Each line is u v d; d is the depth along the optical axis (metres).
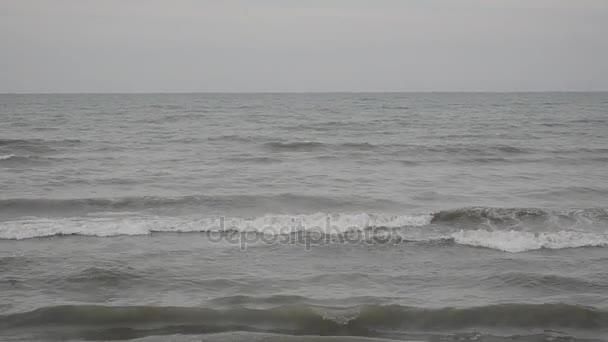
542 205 15.21
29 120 44.06
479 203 15.40
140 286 9.16
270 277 9.68
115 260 10.41
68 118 46.81
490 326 7.81
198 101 105.00
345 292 8.98
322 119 47.09
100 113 55.31
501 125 40.28
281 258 10.78
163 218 13.51
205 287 9.17
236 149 26.08
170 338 7.38
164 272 9.83
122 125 39.44
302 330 7.73
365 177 19.25
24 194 15.91
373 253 11.12
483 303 8.44
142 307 8.12
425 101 104.38
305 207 14.86
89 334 7.51
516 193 16.69
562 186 17.70
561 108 70.06
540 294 8.87
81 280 9.34
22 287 9.00
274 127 38.16
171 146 27.00
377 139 30.55
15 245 11.31
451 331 7.71
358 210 14.59
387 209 14.66
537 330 7.70
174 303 8.43
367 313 8.09
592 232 12.43
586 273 9.85
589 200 15.84
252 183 17.94
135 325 7.77
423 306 8.30
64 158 22.77
